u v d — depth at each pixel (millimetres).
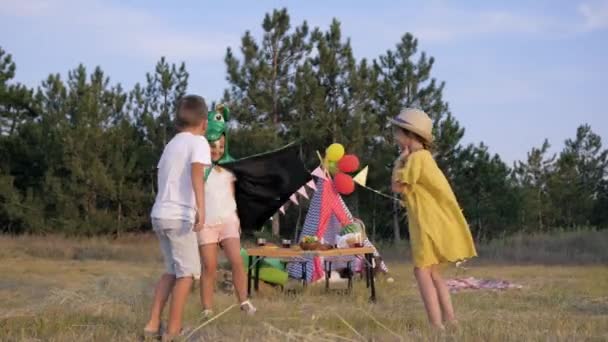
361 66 25844
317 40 26141
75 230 27344
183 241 5367
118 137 29422
